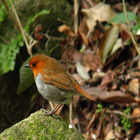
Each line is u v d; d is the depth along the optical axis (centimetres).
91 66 967
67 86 562
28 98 1039
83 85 908
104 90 879
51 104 826
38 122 520
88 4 1072
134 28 852
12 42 898
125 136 843
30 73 877
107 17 1002
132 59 934
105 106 892
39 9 965
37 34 928
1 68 844
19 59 979
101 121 879
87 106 915
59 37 1025
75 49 1007
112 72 911
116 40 914
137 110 843
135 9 1028
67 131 521
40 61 582
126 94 841
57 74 572
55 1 998
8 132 493
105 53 919
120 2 1066
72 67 984
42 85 577
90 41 1012
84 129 889
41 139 498
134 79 885
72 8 1056
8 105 1019
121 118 870
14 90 1016
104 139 859
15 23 816
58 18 1007
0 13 888
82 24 1055
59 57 1023
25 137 494
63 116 927
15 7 934
